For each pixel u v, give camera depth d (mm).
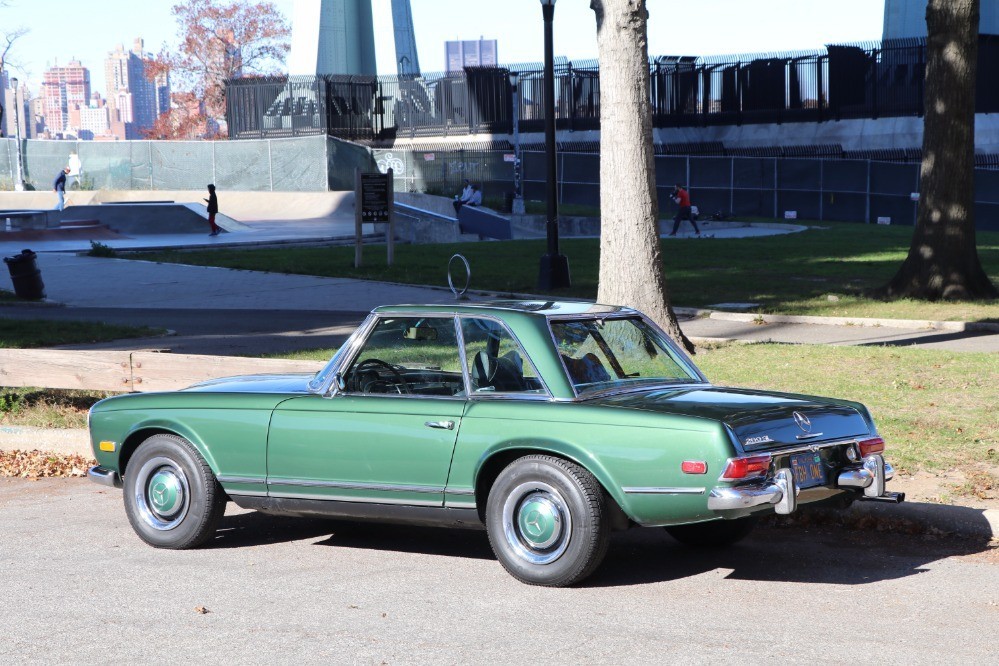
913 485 8195
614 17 13609
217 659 5344
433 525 6809
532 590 6398
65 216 41031
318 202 48625
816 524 7910
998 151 53750
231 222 43344
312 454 6922
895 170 48062
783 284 23422
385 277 25344
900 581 6531
